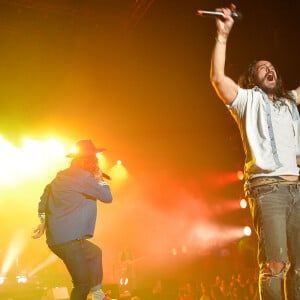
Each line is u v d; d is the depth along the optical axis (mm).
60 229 4480
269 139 3670
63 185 4570
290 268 3617
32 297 15195
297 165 3758
